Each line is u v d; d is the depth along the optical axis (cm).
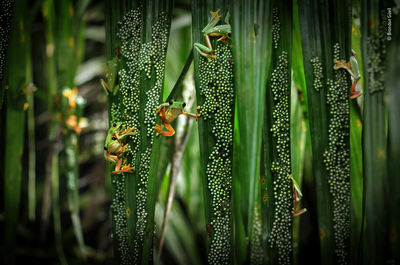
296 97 184
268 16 162
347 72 168
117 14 172
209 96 168
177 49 228
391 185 164
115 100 174
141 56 170
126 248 174
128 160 171
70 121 214
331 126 168
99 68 291
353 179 173
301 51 173
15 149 181
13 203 181
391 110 164
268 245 169
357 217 173
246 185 160
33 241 264
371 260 164
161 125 170
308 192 288
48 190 238
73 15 218
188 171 223
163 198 188
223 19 168
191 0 169
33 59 281
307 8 169
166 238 229
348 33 167
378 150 165
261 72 161
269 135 168
